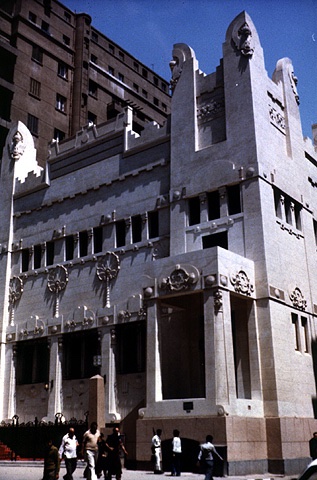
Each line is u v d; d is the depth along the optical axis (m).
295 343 29.20
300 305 30.06
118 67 73.19
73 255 37.28
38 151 56.28
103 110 66.75
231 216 29.39
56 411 34.44
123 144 36.19
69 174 39.25
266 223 28.66
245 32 31.80
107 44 72.31
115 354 32.56
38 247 40.00
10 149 44.41
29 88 57.41
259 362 26.59
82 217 37.31
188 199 31.47
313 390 29.20
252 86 30.75
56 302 36.97
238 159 29.98
